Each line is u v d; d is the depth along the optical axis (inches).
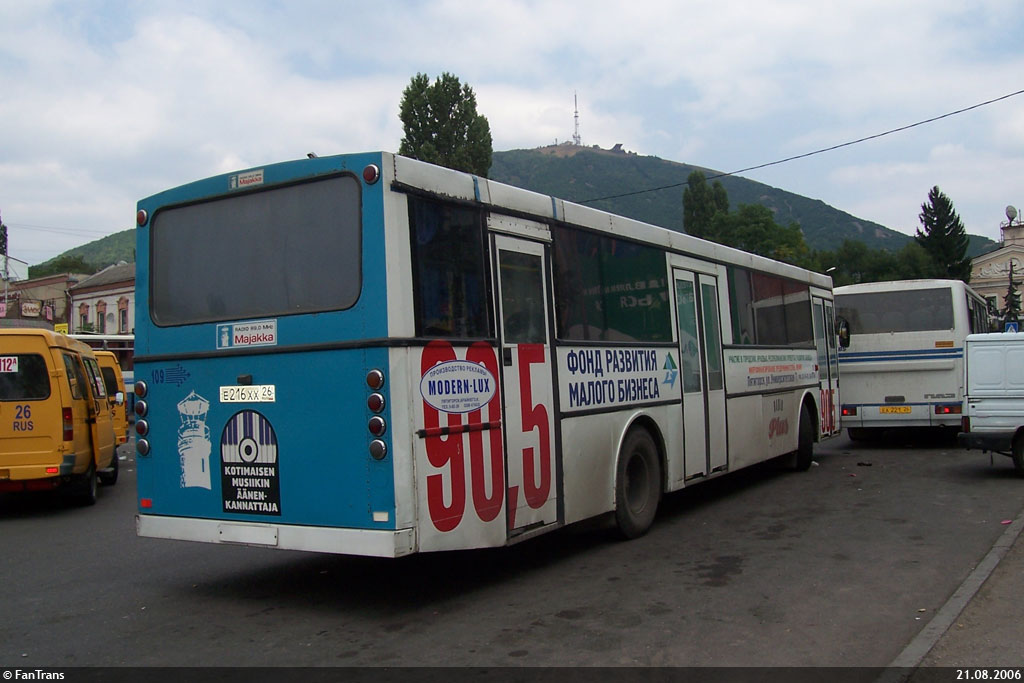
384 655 201.9
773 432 467.5
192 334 256.7
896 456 594.2
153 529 263.1
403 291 225.9
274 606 248.4
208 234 259.0
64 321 2338.8
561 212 296.0
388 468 220.4
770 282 484.1
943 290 629.9
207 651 208.1
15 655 207.0
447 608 241.6
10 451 427.2
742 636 210.2
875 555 293.6
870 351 642.8
